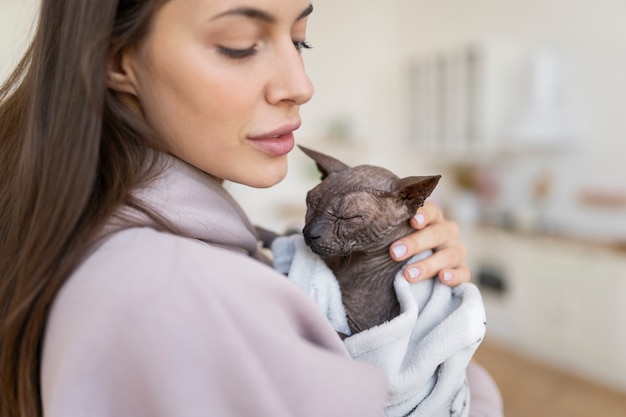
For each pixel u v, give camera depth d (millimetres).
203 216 545
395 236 672
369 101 4262
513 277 2893
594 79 2875
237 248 603
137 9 476
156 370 405
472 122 3268
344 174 683
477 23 3473
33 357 469
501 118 3182
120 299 415
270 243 830
